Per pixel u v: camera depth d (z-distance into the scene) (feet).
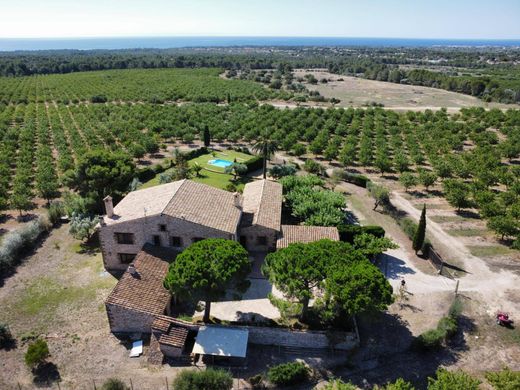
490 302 151.23
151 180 269.03
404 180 255.70
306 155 339.36
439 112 484.33
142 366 120.37
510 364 124.36
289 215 213.66
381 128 398.42
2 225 208.44
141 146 316.81
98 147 313.12
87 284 155.22
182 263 125.49
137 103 552.82
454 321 137.08
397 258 179.52
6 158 290.56
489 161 288.92
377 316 118.52
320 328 131.64
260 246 174.70
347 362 123.95
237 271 124.57
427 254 180.45
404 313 145.18
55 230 197.06
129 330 131.54
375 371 121.90
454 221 218.18
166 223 153.99
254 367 122.01
